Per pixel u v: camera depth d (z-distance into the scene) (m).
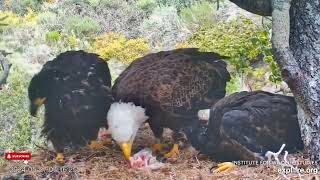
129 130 3.46
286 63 3.31
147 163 3.52
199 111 3.83
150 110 3.54
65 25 5.82
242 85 4.56
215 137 3.55
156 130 3.65
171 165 3.52
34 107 3.61
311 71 3.39
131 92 3.53
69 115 3.60
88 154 3.68
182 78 3.60
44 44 5.57
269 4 3.43
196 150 3.65
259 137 3.44
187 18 5.75
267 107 3.48
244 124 3.43
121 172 3.46
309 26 3.40
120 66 5.12
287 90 4.41
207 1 6.07
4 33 5.77
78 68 3.65
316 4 3.40
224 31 5.01
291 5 3.43
